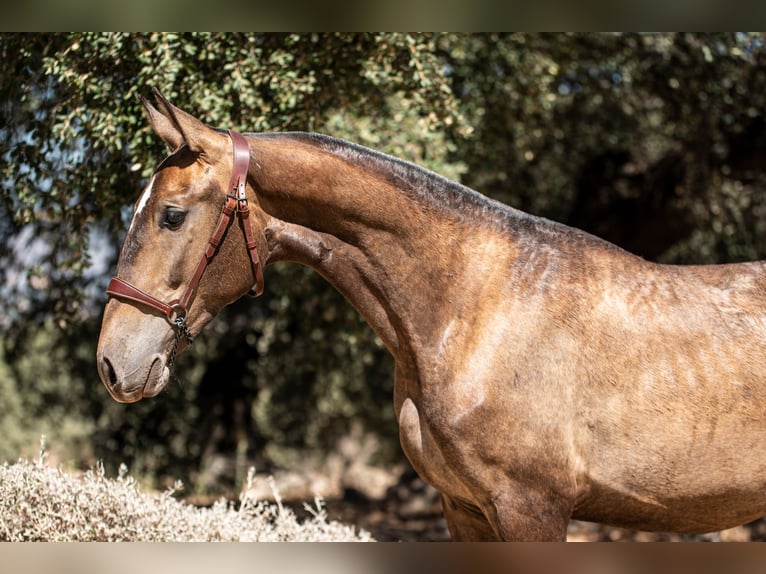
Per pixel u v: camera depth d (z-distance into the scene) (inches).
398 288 101.0
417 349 100.0
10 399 339.6
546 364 96.0
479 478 96.7
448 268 100.6
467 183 234.7
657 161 286.0
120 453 298.7
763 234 285.7
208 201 94.9
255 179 97.5
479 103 229.1
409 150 183.2
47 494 131.1
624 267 102.0
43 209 173.8
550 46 235.6
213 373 318.3
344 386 332.8
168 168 95.3
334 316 222.7
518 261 101.2
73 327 219.5
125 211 195.9
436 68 173.2
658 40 243.3
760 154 257.0
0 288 235.1
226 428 326.0
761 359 96.8
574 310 98.2
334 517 266.7
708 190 258.1
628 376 96.7
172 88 155.3
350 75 171.6
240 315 295.3
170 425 306.5
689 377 96.3
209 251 95.0
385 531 256.7
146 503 137.2
